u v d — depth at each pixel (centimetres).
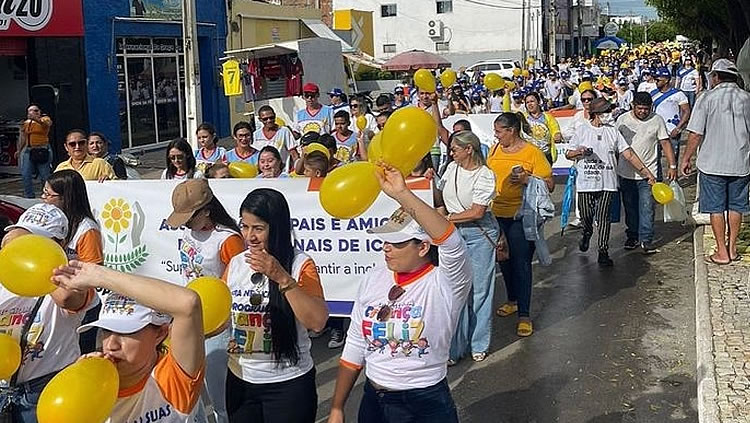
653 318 805
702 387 602
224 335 461
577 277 960
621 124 1059
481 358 711
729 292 826
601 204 997
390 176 377
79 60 1933
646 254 1045
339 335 754
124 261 720
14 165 1808
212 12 2517
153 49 2238
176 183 707
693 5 3109
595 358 707
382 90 3884
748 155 909
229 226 505
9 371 361
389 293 395
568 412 605
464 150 677
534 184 749
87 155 858
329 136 928
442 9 5569
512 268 768
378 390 399
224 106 2594
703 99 914
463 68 4544
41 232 412
